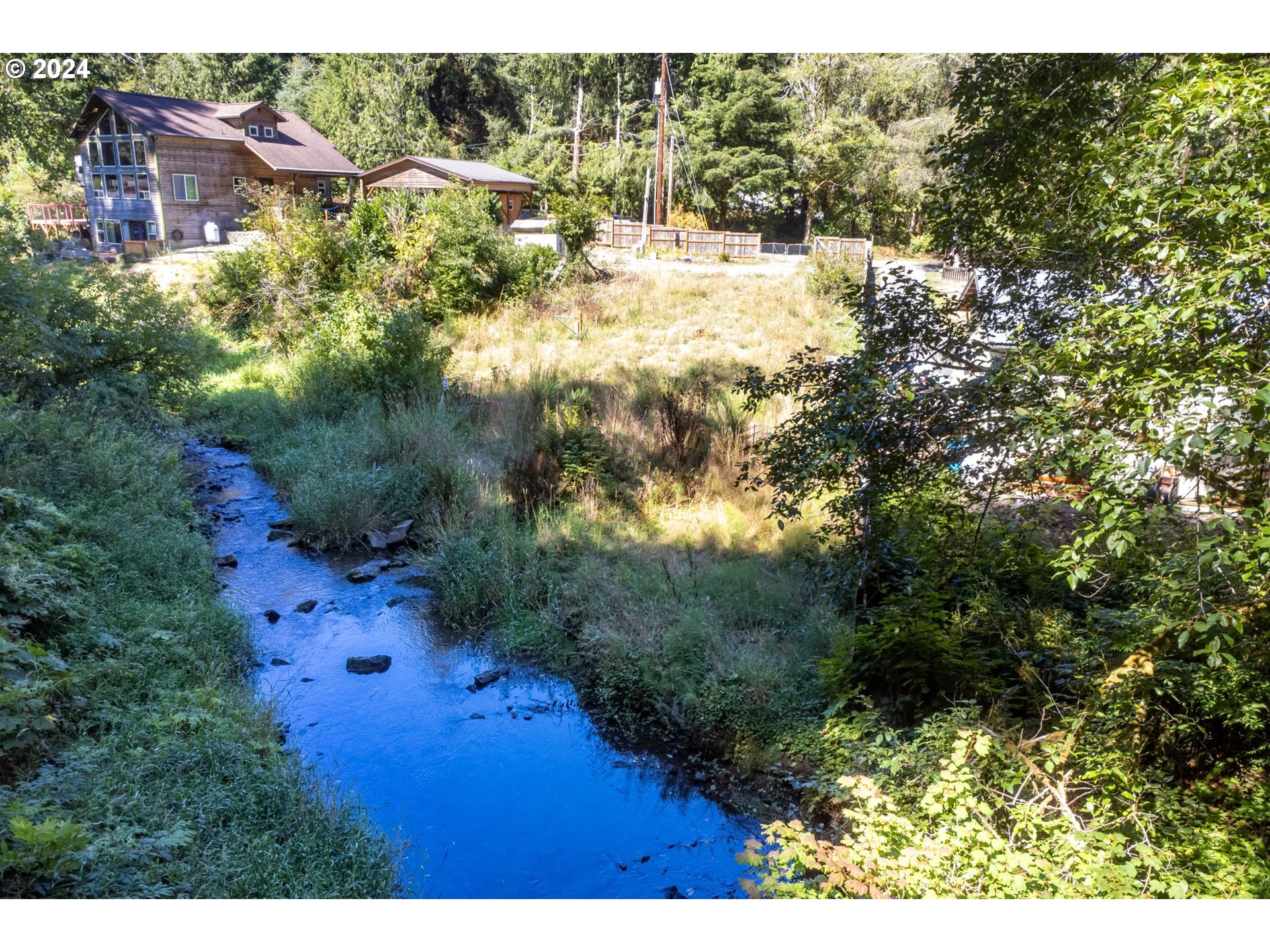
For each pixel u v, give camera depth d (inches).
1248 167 175.8
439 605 378.6
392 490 471.2
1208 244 174.6
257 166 1334.9
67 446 397.7
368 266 829.8
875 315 269.7
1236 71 172.2
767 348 739.4
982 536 316.5
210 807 204.8
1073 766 221.9
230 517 463.5
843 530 303.1
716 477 462.9
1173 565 203.2
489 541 410.3
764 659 301.4
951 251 284.0
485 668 335.3
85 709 236.7
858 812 184.9
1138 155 188.2
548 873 222.8
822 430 246.5
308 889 189.8
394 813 244.8
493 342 792.3
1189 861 182.7
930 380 245.9
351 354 647.1
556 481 454.6
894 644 268.1
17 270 462.3
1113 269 214.5
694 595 353.7
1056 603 295.6
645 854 233.3
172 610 310.5
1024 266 255.6
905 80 1536.7
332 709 298.0
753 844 189.0
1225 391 157.4
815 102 1772.9
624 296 932.6
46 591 265.9
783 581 357.1
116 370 518.9
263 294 820.6
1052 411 192.5
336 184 1422.2
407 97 1786.4
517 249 934.4
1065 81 252.5
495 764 273.4
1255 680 212.7
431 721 295.9
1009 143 257.0
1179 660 225.9
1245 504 197.2
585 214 1022.4
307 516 440.1
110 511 366.0
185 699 258.4
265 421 610.5
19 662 227.9
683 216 1601.9
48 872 160.9
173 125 1232.2
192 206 1264.8
